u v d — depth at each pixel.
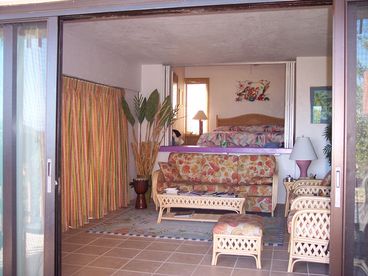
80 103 5.35
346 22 2.23
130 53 6.24
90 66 5.47
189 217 5.36
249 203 5.95
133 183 6.43
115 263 3.85
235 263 3.89
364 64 2.22
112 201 6.24
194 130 9.49
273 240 4.65
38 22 2.80
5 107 2.87
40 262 2.84
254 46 5.71
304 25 4.55
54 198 2.72
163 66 7.29
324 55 6.38
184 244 4.50
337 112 2.23
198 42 5.45
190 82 9.50
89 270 3.65
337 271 2.24
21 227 2.87
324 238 3.51
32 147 2.84
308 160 6.00
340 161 2.23
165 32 4.90
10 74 2.87
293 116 6.75
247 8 2.51
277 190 6.29
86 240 4.63
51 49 2.73
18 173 2.87
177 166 6.44
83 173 5.43
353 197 2.23
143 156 6.65
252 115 9.15
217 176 6.26
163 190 6.07
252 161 6.23
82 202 5.40
